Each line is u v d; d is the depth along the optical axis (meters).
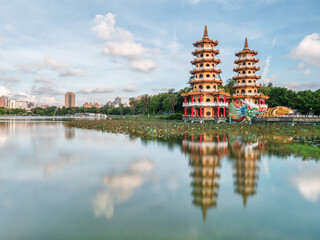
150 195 15.75
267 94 100.31
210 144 34.59
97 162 24.14
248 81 85.00
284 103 96.81
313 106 87.50
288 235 11.38
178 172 20.69
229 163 23.61
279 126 56.19
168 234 11.41
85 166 22.64
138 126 59.66
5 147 32.84
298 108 93.56
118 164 23.34
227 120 74.12
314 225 12.24
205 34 78.69
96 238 11.05
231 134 46.09
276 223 12.41
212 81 76.00
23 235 11.30
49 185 17.55
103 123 74.38
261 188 17.03
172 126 59.03
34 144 35.41
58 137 43.88
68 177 19.39
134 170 21.33
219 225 12.19
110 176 19.61
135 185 17.64
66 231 11.64
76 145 34.44
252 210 13.77
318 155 26.70
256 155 26.97
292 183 18.00
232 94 87.31
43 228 11.90
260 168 21.80
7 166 22.66
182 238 11.11
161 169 21.58
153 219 12.74
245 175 19.83
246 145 33.41
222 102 79.62
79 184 17.75
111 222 12.45
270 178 19.11
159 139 40.00
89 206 14.18
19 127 70.00
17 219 12.70
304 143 35.03
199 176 19.61
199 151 29.47
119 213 13.36
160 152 29.02
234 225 12.21
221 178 19.11
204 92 75.44
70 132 53.53
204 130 52.34
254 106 67.94
